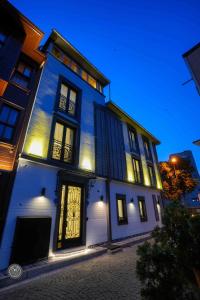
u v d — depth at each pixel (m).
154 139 20.25
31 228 5.68
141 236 11.25
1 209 5.59
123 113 14.83
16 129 6.98
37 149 7.42
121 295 3.72
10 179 6.14
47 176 7.35
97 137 11.38
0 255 5.05
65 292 3.95
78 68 12.72
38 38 8.27
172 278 2.19
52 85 9.56
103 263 6.09
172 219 2.60
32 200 6.47
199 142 7.90
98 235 8.69
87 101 11.96
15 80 7.82
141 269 2.45
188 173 27.66
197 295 1.96
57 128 9.08
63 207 7.68
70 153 9.16
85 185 8.98
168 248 2.38
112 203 10.49
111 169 11.41
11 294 3.92
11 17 7.62
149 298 2.25
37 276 4.93
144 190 14.94
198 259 2.19
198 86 6.71
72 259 6.14
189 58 7.38
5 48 7.04
